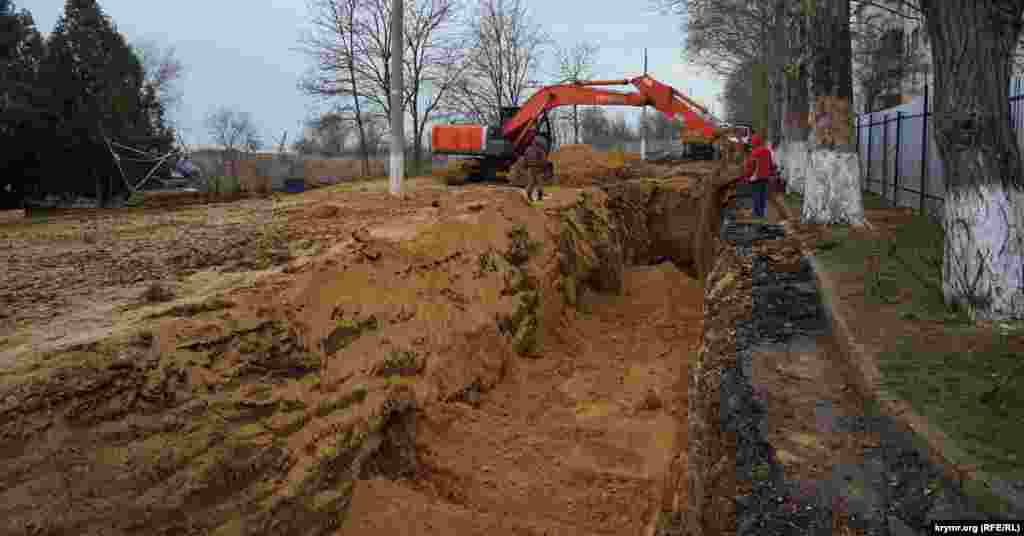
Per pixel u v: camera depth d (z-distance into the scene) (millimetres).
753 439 4949
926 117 14227
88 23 30219
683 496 5691
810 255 10430
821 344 7070
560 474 7430
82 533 4094
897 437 4824
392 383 7148
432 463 7117
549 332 11852
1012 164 6695
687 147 37000
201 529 4676
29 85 27344
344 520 5840
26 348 4957
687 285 18266
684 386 9766
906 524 3836
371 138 38906
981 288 6695
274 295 6688
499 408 8758
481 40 35375
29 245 10211
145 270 8039
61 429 4398
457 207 12148
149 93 35188
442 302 8875
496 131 22375
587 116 54219
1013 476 3977
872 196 19875
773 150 27922
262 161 32812
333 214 13320
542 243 12992
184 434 4949
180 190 26359
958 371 5582
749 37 29141
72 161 29047
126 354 5035
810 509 4035
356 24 30234
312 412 6000
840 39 12656
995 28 6613
